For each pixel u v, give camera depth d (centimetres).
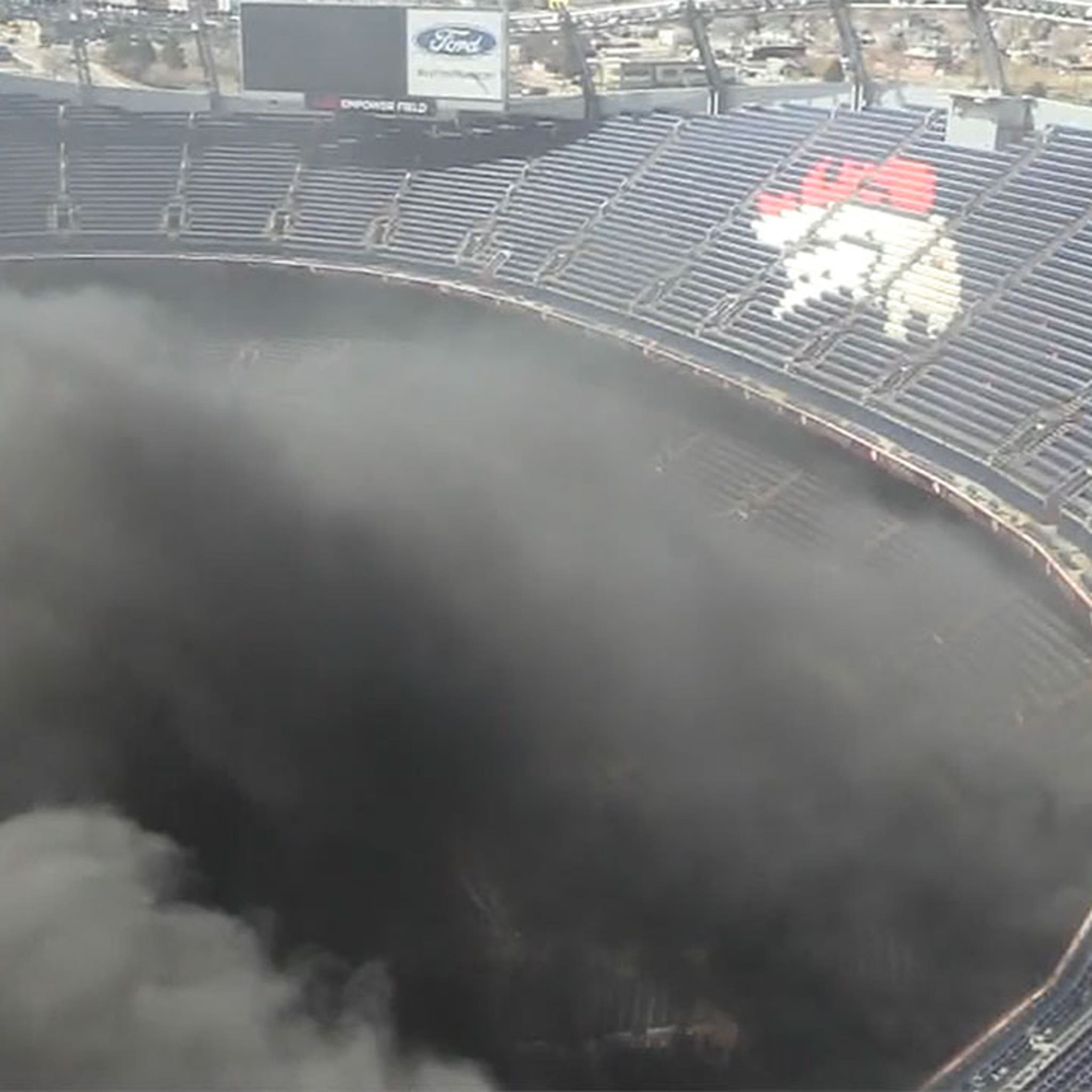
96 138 9631
